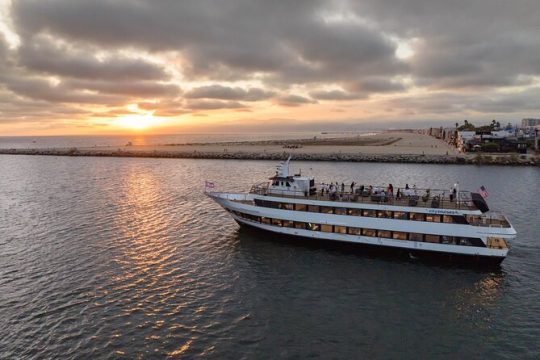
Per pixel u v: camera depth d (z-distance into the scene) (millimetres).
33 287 37438
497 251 41875
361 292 37031
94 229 56719
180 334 29578
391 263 44062
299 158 164750
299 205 49719
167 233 54688
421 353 27578
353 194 50438
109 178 113750
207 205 72375
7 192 90250
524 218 61844
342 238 47562
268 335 29594
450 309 33906
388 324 31406
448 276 40656
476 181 102312
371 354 27391
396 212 45500
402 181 104875
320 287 38031
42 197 83250
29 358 26781
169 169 137500
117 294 35969
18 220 62656
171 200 77938
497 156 147250
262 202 52156
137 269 41812
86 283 38250
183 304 34219
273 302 34875
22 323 31062
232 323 31203
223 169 136500
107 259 44656
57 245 49625
